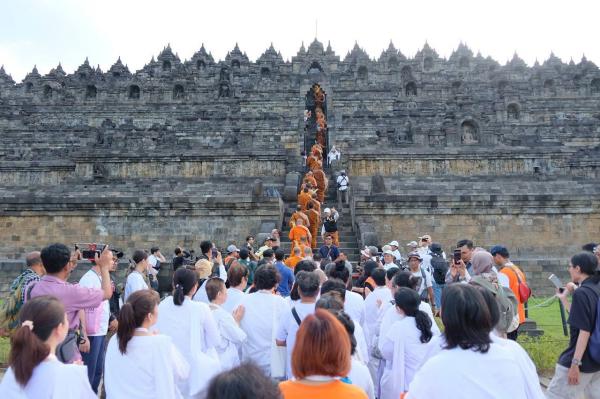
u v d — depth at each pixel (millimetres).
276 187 35156
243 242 28359
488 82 69500
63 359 6496
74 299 7176
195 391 7004
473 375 4516
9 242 28844
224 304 9438
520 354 4906
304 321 4617
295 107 51281
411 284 9039
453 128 39781
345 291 8914
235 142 40594
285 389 4496
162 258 21469
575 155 38281
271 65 81438
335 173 37156
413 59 84938
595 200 28703
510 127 46375
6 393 4934
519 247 28672
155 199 28844
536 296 26328
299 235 20750
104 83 62875
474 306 4707
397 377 7195
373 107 51844
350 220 30078
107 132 42531
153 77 65000
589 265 7441
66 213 29062
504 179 36625
